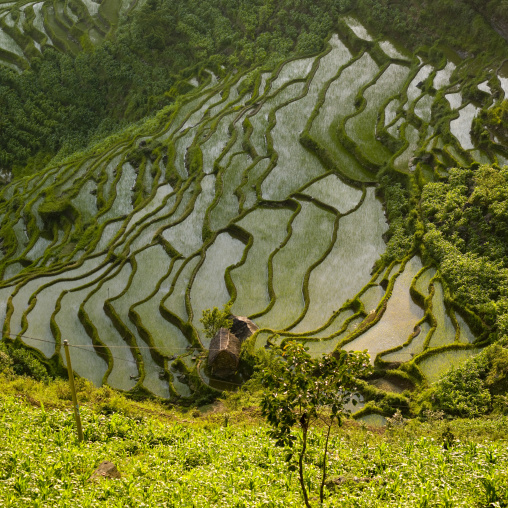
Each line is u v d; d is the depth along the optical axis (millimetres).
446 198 34594
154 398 28266
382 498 13055
